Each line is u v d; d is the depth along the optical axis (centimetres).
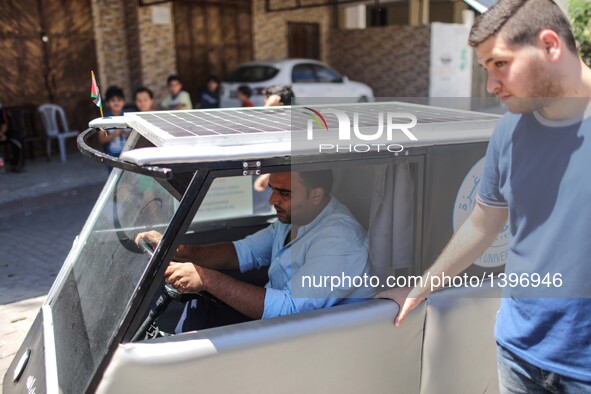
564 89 146
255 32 1370
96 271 205
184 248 262
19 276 493
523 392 168
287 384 179
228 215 327
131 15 1124
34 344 212
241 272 275
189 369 164
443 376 207
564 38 145
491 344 214
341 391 188
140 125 208
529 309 161
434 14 1878
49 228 640
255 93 1167
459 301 204
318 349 181
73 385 167
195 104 1277
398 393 200
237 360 170
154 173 150
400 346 196
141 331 210
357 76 1582
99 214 235
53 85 1059
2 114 891
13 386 212
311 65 1286
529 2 144
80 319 189
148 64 1146
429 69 1471
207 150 163
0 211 703
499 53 147
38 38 1030
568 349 154
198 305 236
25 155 1025
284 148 172
